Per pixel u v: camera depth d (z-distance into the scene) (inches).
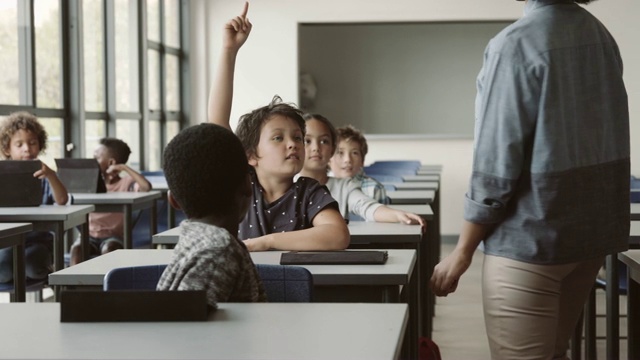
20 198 163.5
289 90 370.3
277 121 101.9
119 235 205.2
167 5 347.6
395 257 95.3
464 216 74.2
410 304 124.7
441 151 372.5
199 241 60.0
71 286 87.0
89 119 266.1
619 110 74.4
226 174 61.8
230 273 59.6
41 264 163.8
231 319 56.6
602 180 73.1
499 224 74.0
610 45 74.4
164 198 229.5
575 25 72.2
